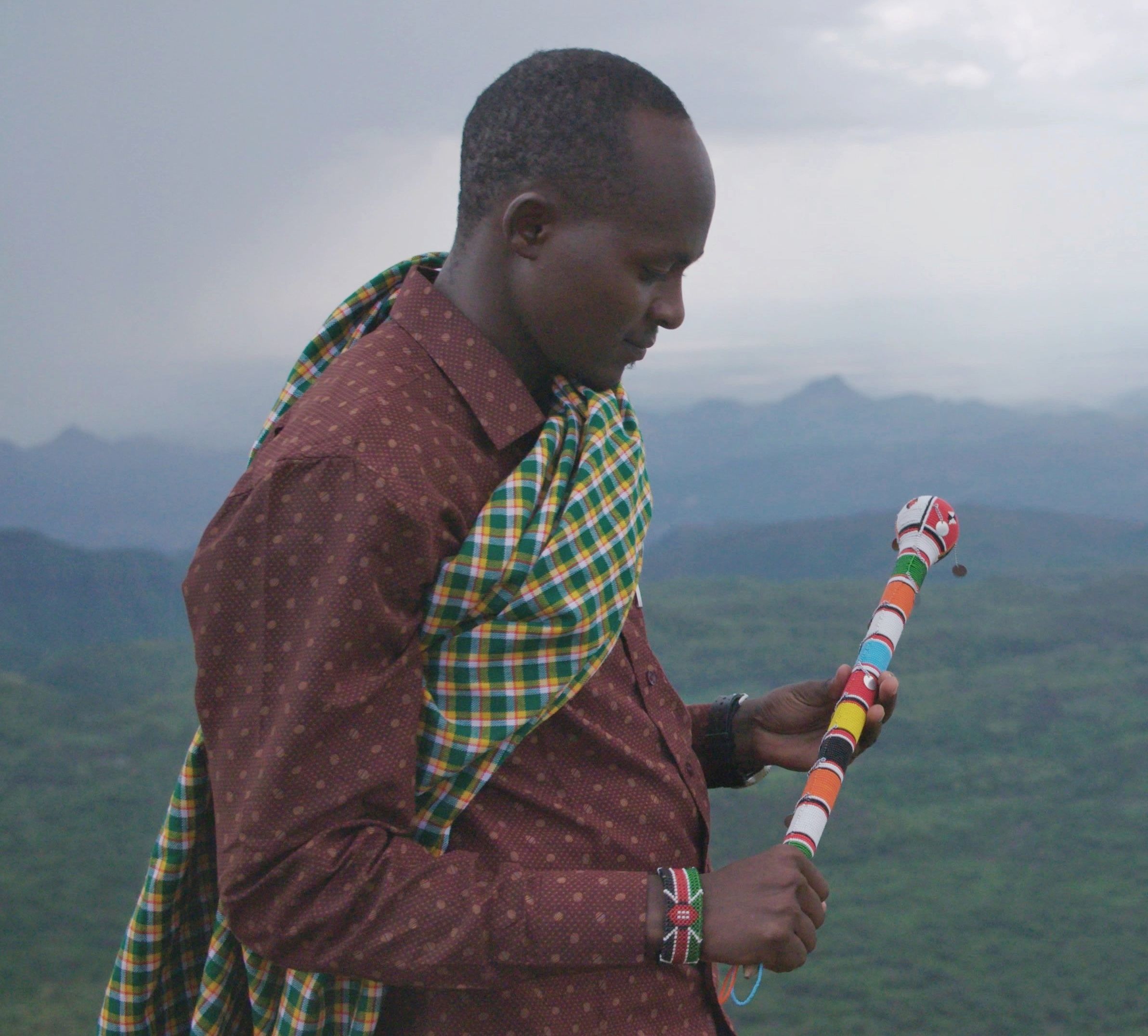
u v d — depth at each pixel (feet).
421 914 3.57
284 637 3.62
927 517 4.97
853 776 195.52
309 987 3.93
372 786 3.59
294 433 3.75
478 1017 3.91
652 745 4.23
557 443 4.00
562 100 3.82
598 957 3.63
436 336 3.97
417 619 3.72
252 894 3.62
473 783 3.84
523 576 3.77
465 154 4.07
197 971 4.47
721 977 4.28
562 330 3.95
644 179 3.80
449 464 3.82
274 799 3.55
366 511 3.56
